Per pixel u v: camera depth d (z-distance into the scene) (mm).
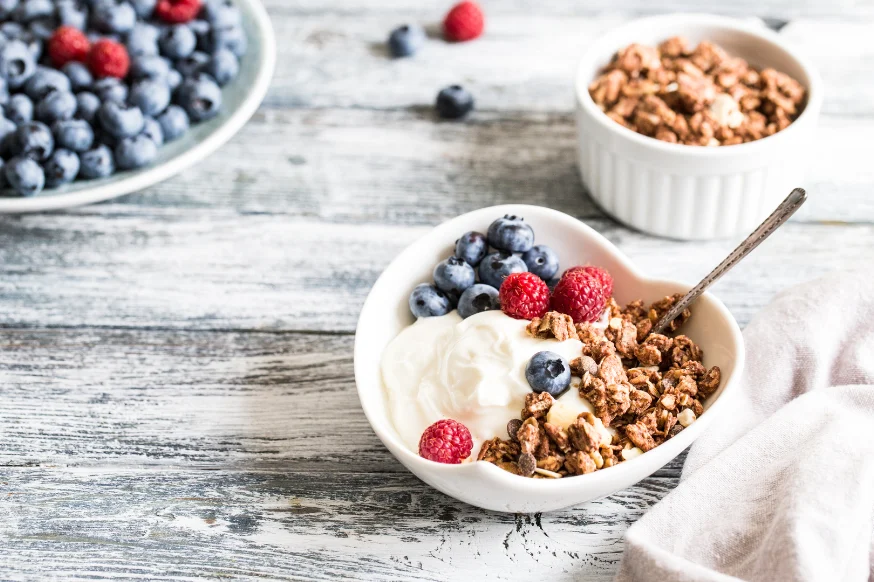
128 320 749
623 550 644
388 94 857
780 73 782
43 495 683
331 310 750
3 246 782
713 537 645
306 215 794
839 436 655
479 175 811
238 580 657
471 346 671
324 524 672
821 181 792
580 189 801
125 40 831
